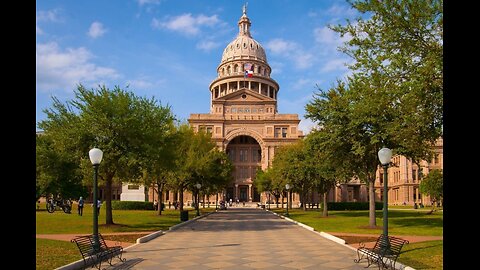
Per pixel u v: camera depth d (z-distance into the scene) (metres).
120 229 26.27
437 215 46.19
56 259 13.95
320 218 41.69
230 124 115.25
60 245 17.72
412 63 15.84
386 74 16.59
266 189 80.88
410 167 103.94
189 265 13.59
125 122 27.12
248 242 20.22
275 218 43.50
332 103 28.94
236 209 77.12
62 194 60.97
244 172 122.50
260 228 29.22
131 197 65.06
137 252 16.53
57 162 55.72
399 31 15.80
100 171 28.02
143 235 22.44
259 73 143.50
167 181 44.91
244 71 141.38
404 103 16.20
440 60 14.27
